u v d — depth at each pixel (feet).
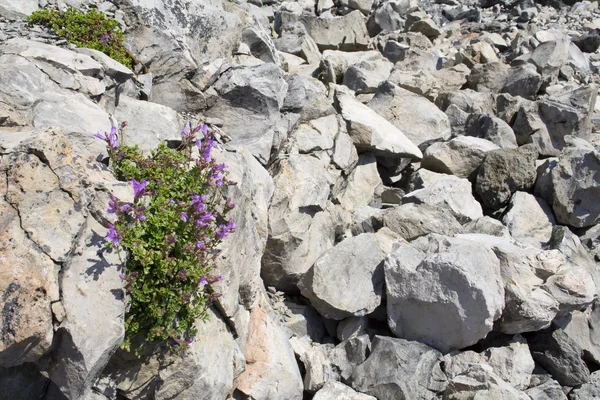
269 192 4.57
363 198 5.89
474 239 4.83
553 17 11.37
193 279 3.21
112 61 4.28
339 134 5.74
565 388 4.47
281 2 10.29
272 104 5.25
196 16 5.66
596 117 7.43
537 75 7.82
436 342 4.37
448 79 8.21
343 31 9.07
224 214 3.47
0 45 3.89
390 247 4.73
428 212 5.23
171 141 4.25
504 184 6.02
